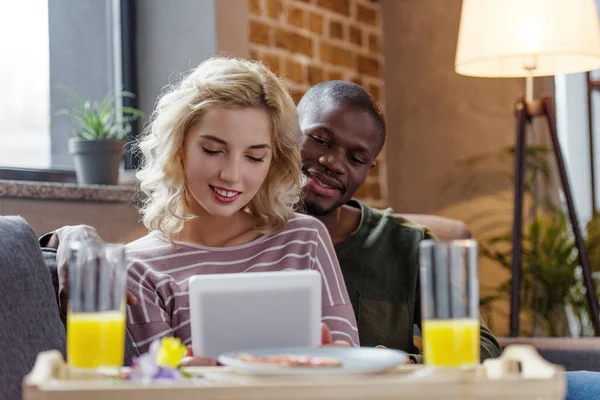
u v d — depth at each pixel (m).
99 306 1.15
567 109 4.09
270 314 1.41
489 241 3.84
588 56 3.36
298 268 1.96
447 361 1.17
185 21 3.29
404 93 4.32
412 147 4.30
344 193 2.27
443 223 2.75
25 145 3.02
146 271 1.91
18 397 1.51
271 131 1.96
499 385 1.06
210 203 1.88
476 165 4.14
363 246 2.28
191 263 1.95
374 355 1.21
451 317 1.17
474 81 4.16
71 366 1.16
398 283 2.27
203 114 1.88
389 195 4.36
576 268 3.77
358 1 4.20
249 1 3.52
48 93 3.11
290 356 1.21
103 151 2.97
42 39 3.10
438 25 4.25
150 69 3.34
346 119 2.25
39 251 1.76
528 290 3.82
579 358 2.43
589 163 4.06
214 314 1.40
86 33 3.27
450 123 4.21
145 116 3.34
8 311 1.58
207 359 1.40
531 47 3.13
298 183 2.04
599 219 3.78
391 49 4.35
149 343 1.85
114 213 2.95
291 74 3.72
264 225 2.01
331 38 3.99
